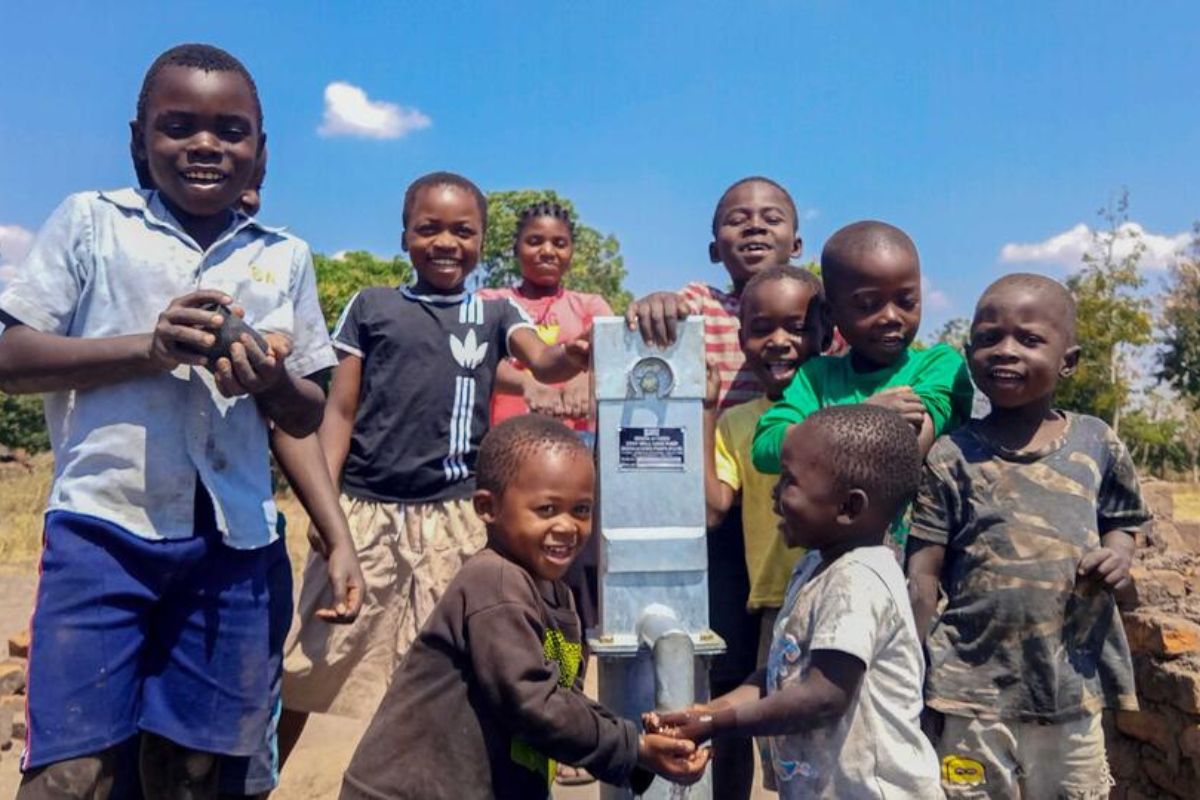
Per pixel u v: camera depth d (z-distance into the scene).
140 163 2.88
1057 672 3.09
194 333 2.35
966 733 3.11
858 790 2.48
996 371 3.15
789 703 2.38
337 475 3.92
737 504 3.66
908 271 3.27
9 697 5.49
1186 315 34.00
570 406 4.96
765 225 4.15
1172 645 4.28
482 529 3.98
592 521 2.72
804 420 2.68
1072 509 3.14
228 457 2.71
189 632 2.67
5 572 11.40
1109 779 3.23
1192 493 21.47
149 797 2.71
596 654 2.38
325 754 5.36
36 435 27.47
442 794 2.38
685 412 2.46
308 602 3.92
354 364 4.02
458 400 3.99
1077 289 25.14
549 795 2.56
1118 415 25.44
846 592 2.49
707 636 2.43
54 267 2.61
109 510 2.56
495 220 25.44
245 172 2.72
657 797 2.51
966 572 3.18
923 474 3.24
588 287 29.45
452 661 2.42
